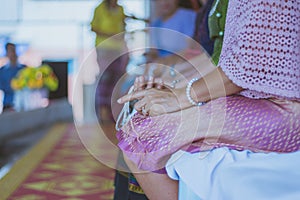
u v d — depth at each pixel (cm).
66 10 1212
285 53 121
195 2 359
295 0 121
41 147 562
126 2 593
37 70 952
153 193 137
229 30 130
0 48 979
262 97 130
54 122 1010
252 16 121
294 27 121
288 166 112
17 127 779
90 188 346
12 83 880
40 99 997
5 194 326
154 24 378
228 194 110
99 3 621
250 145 127
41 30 1233
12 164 456
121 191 199
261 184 103
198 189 125
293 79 121
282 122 126
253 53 121
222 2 163
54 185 354
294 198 98
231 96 133
